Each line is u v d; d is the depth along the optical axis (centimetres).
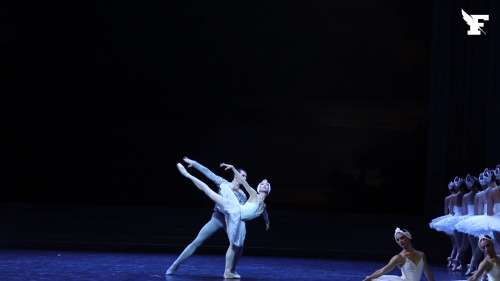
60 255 2162
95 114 4159
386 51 4159
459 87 3128
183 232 2927
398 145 4166
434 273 1981
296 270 1992
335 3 4159
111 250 2384
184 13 4153
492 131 2811
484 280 1655
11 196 4131
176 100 4191
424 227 3325
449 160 3127
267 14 4166
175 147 4206
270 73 4191
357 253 2455
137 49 4153
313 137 4200
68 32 4103
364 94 4181
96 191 4175
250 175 4216
